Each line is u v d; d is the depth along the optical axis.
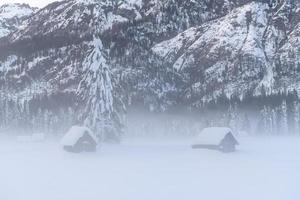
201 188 55.75
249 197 49.66
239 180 61.94
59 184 59.62
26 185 58.28
